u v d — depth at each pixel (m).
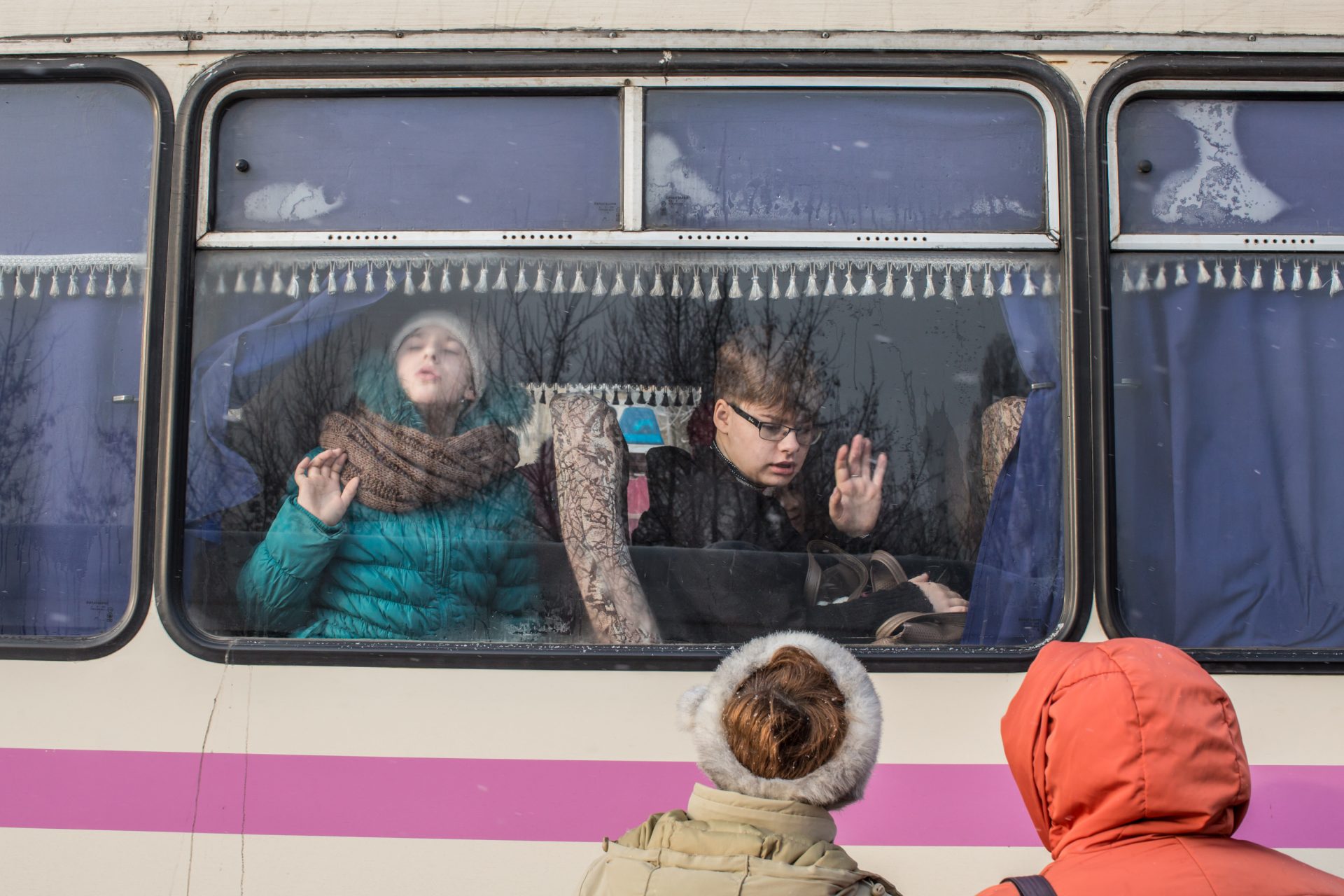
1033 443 2.51
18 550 2.53
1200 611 2.51
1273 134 2.57
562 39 2.54
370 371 2.53
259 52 2.55
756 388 2.51
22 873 2.45
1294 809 2.44
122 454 2.54
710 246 2.52
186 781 2.45
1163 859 1.35
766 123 2.55
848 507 2.51
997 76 2.55
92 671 2.47
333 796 2.44
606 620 2.50
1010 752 1.54
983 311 2.53
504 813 2.43
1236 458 2.54
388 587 2.51
